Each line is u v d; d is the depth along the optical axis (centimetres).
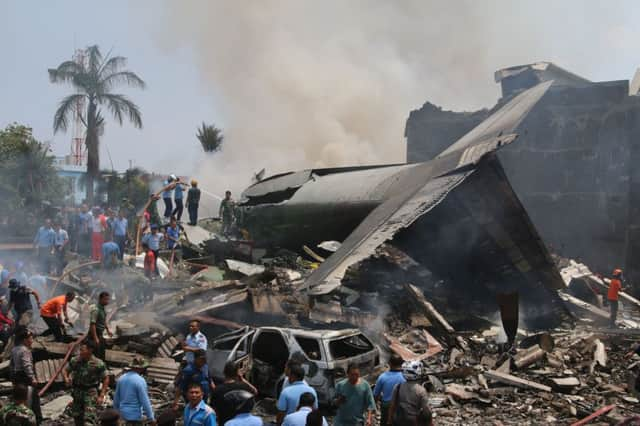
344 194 2023
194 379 796
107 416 517
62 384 1051
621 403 983
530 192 3052
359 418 644
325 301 1329
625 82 2920
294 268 1950
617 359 1261
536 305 1727
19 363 786
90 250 2061
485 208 1546
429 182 1572
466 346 1304
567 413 923
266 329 996
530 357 1170
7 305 1288
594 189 2941
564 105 3025
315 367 905
